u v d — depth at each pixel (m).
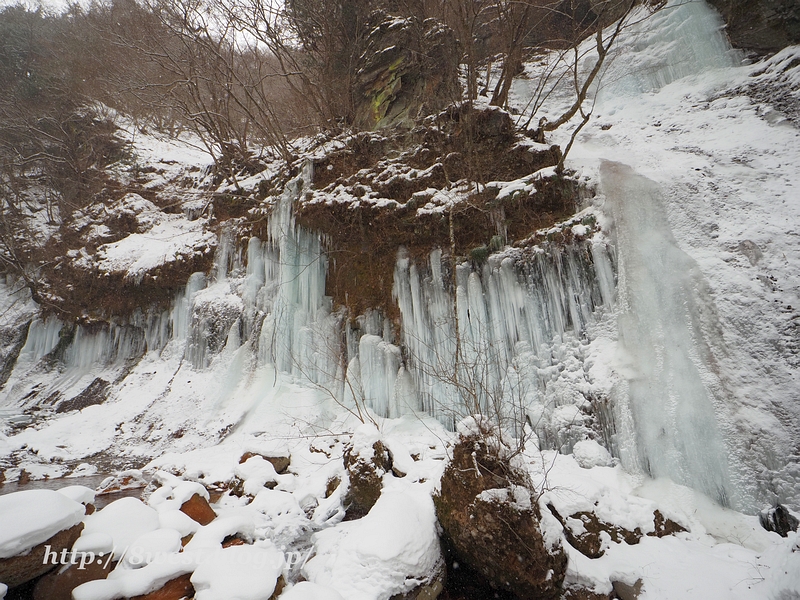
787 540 4.38
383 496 5.31
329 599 3.91
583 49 13.48
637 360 6.66
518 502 4.43
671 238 7.25
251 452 7.93
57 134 19.14
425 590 4.46
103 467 9.37
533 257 8.09
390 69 12.52
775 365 5.78
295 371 10.30
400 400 8.89
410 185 9.89
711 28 11.07
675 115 10.05
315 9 13.45
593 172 8.45
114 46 17.05
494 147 9.79
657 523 5.22
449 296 8.89
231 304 11.75
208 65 14.41
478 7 12.08
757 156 7.91
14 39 20.92
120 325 14.19
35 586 3.67
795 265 6.32
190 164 17.94
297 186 11.32
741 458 5.51
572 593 4.43
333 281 10.87
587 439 6.56
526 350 7.88
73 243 16.28
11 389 13.66
